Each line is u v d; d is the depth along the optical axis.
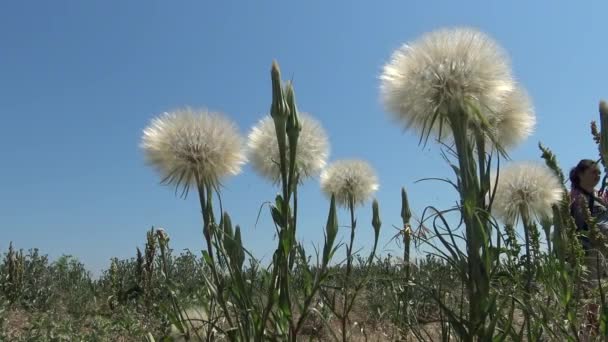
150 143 0.50
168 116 0.51
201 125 0.50
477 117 0.38
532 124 0.48
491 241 0.38
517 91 0.49
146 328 0.78
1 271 1.24
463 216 0.36
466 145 0.37
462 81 0.37
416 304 0.55
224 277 0.47
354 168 0.84
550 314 0.40
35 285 1.25
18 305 1.15
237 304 0.46
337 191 0.84
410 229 0.45
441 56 0.38
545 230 0.58
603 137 0.45
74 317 1.00
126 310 0.92
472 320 0.35
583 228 0.57
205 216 0.48
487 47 0.39
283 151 0.43
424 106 0.39
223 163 0.49
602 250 0.43
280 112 0.43
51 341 0.78
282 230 0.42
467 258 0.36
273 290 0.42
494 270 0.37
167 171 0.49
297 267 0.55
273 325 0.44
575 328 0.39
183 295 0.74
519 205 0.58
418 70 0.38
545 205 0.57
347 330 0.62
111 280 1.20
